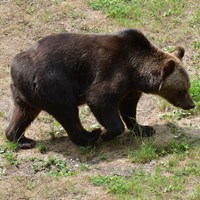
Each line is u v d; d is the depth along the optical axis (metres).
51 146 17.36
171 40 22.64
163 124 18.11
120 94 16.67
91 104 16.73
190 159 15.95
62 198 14.68
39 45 16.92
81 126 17.14
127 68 16.77
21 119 17.28
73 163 16.42
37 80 16.48
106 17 23.95
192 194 14.45
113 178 15.22
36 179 15.48
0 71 21.64
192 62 21.50
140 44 16.98
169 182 14.91
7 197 14.83
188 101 17.33
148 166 15.90
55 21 23.81
